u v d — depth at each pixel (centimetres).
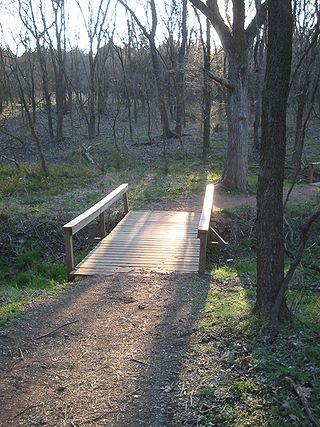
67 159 2147
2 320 532
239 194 1388
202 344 461
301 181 1580
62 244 1109
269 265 475
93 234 1118
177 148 2289
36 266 1005
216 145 2338
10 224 1152
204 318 532
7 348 463
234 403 356
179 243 910
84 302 602
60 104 2672
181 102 2345
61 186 1534
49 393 381
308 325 482
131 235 964
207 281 705
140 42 2941
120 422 342
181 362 428
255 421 332
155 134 2750
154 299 611
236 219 1159
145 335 492
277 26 422
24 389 387
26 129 2612
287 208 1201
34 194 1434
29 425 340
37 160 2162
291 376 377
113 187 1536
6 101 3841
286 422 328
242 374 394
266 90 441
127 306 584
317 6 399
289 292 667
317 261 930
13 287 858
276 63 430
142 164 1969
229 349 445
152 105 3300
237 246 1066
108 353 451
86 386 391
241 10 1252
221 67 1981
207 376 398
